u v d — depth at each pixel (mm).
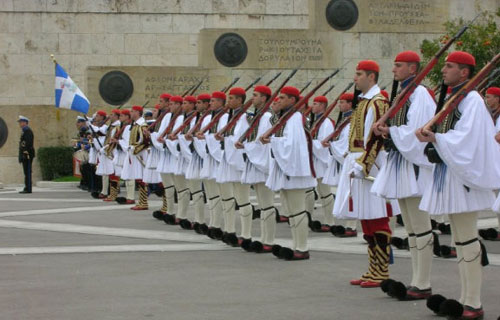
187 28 38812
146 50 38719
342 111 18219
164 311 10297
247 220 16172
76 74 38562
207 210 23516
